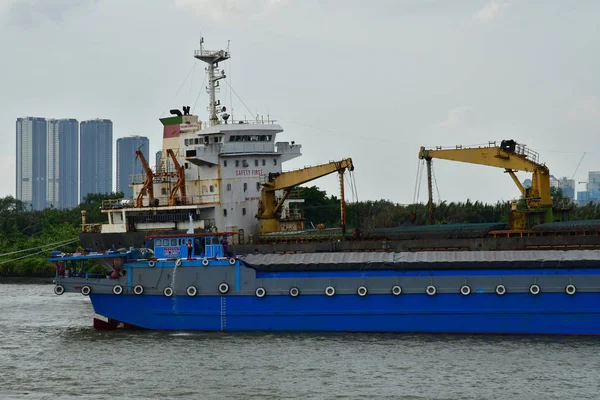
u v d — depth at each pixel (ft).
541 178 391.04
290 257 360.07
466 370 279.08
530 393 252.83
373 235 396.98
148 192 459.32
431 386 261.03
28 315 435.53
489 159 400.67
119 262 371.97
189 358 303.89
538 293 327.26
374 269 342.44
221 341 332.80
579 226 361.51
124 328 371.97
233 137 448.24
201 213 446.19
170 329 360.89
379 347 314.96
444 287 334.85
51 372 290.15
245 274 351.05
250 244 414.62
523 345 313.94
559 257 331.98
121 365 296.71
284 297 347.36
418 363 289.33
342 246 393.09
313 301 345.31
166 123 476.95
